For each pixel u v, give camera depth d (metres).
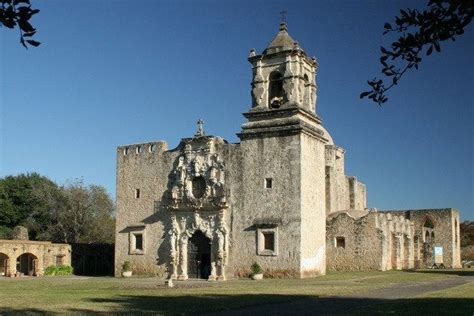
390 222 59.56
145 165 54.31
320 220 48.53
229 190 48.34
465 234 103.19
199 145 50.53
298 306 23.83
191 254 50.00
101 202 83.19
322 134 49.41
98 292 32.38
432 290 31.39
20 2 8.41
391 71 9.66
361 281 39.84
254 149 47.75
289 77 47.38
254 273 45.47
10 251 56.41
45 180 86.81
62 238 78.94
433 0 8.91
